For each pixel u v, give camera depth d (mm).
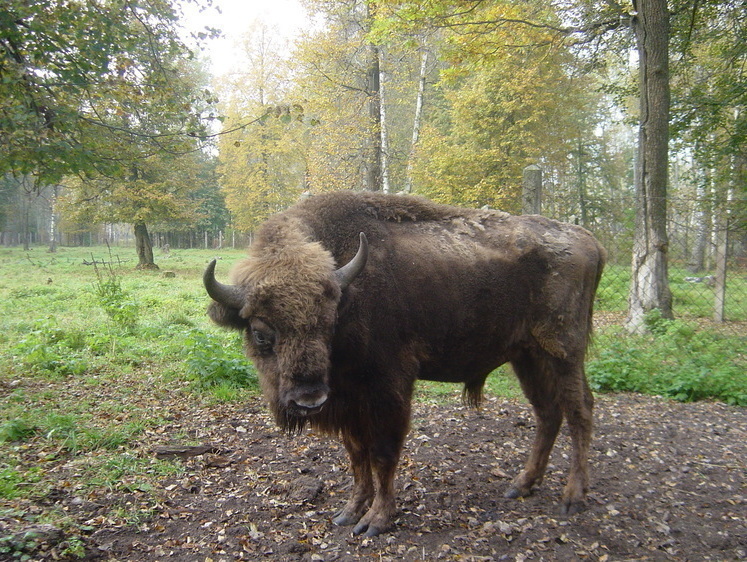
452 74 10922
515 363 4246
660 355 6988
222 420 5199
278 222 3482
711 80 13688
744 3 10539
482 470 4371
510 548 3232
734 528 3430
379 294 3498
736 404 5887
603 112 29859
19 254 40656
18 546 2797
